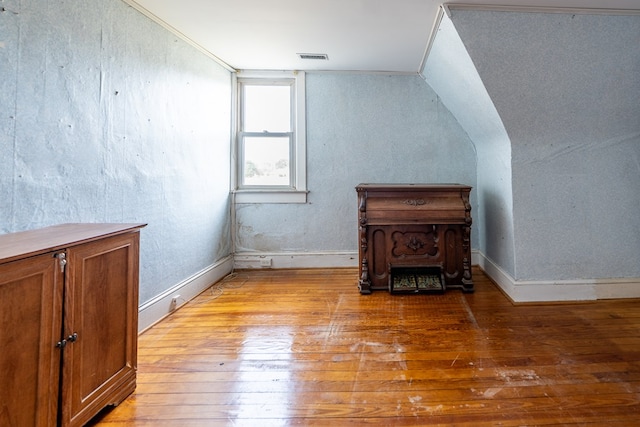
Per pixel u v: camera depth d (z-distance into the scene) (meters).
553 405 1.32
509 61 2.06
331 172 3.33
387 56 2.80
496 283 2.77
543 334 1.92
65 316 1.10
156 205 2.17
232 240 3.33
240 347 1.83
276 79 3.30
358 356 1.72
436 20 2.12
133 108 1.96
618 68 2.05
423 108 3.28
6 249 0.99
